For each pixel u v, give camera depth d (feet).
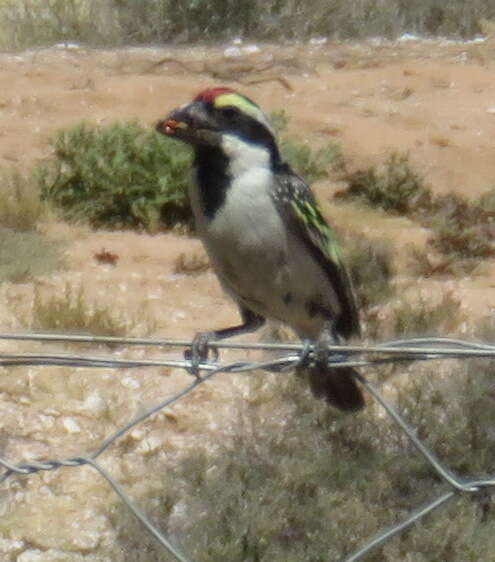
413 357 25.95
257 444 37.17
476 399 35.99
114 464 38.34
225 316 46.70
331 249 32.09
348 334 33.58
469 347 26.86
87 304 46.96
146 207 54.60
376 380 39.45
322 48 77.10
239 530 33.01
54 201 55.31
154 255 51.90
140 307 47.01
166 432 39.65
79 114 65.26
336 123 65.82
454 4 84.53
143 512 34.91
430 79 71.67
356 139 64.28
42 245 51.52
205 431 39.52
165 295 48.29
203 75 71.56
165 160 55.01
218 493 34.50
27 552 35.19
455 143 64.08
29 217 53.78
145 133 56.90
